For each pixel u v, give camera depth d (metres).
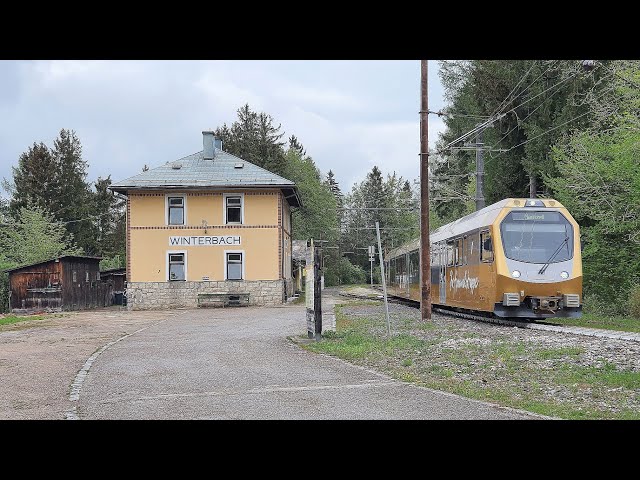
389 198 124.38
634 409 8.46
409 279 37.78
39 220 60.53
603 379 10.43
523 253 20.42
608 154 24.53
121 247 83.88
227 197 40.84
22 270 42.28
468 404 9.03
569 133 33.03
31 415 9.05
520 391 9.94
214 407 9.23
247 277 40.56
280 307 37.62
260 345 17.22
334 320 25.66
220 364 13.76
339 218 128.12
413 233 100.94
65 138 83.19
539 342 14.94
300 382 11.20
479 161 32.88
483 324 21.25
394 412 8.60
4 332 23.84
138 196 40.75
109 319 30.41
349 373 12.12
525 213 20.94
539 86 35.34
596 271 26.39
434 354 14.09
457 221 28.34
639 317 22.59
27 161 80.44
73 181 81.50
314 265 18.28
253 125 77.12
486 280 21.36
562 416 8.17
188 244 40.62
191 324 25.67
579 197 25.84
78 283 44.75
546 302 20.06
